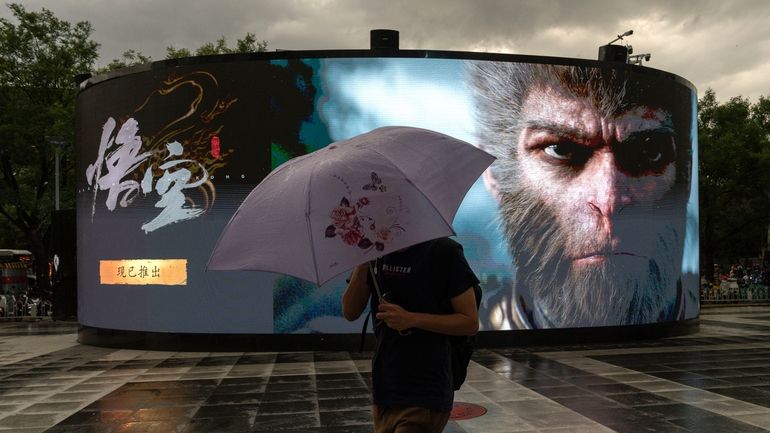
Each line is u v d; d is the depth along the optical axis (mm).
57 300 16812
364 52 12164
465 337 2980
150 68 12891
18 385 9031
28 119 28438
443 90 12227
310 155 2893
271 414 6957
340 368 9945
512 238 12258
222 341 12078
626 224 13047
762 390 7828
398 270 2930
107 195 13359
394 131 2945
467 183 2818
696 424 6207
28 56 30031
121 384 8930
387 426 2910
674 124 13953
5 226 45312
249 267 2559
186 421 6715
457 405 7141
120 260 13055
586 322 12547
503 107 12375
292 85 12211
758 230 38875
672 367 9602
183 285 12352
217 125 12375
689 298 14219
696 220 14891
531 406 7070
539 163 12469
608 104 12992
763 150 32375
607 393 7730
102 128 13648
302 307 11906
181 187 12484
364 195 2584
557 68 12656
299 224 2543
